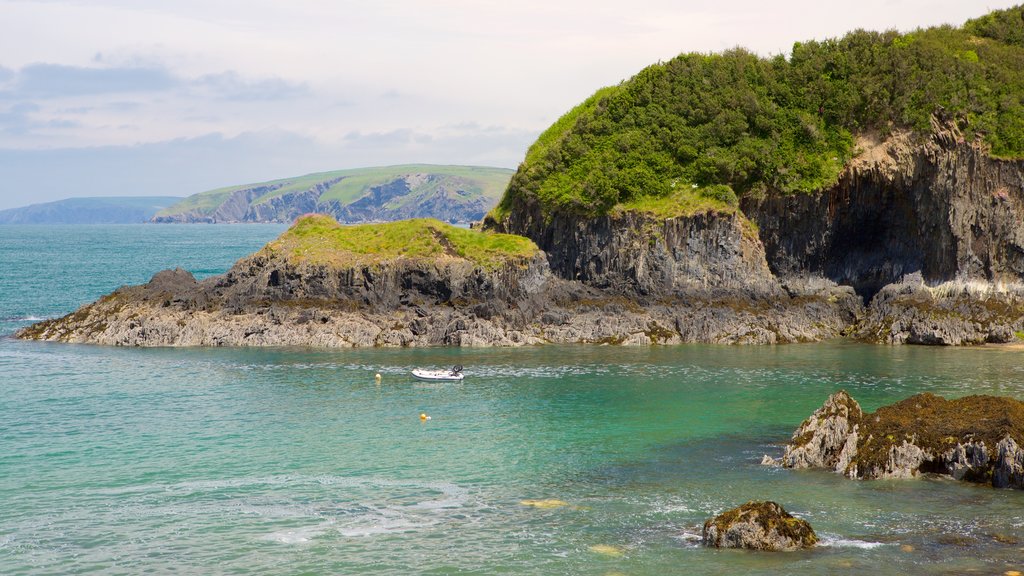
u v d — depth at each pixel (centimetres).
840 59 12031
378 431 6247
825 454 5388
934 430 5166
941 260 10856
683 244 11019
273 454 5647
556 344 10219
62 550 4094
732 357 9300
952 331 10138
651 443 5919
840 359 9125
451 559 3988
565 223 11625
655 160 11675
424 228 11325
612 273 11212
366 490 4941
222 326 10162
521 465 5419
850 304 11131
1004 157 10688
